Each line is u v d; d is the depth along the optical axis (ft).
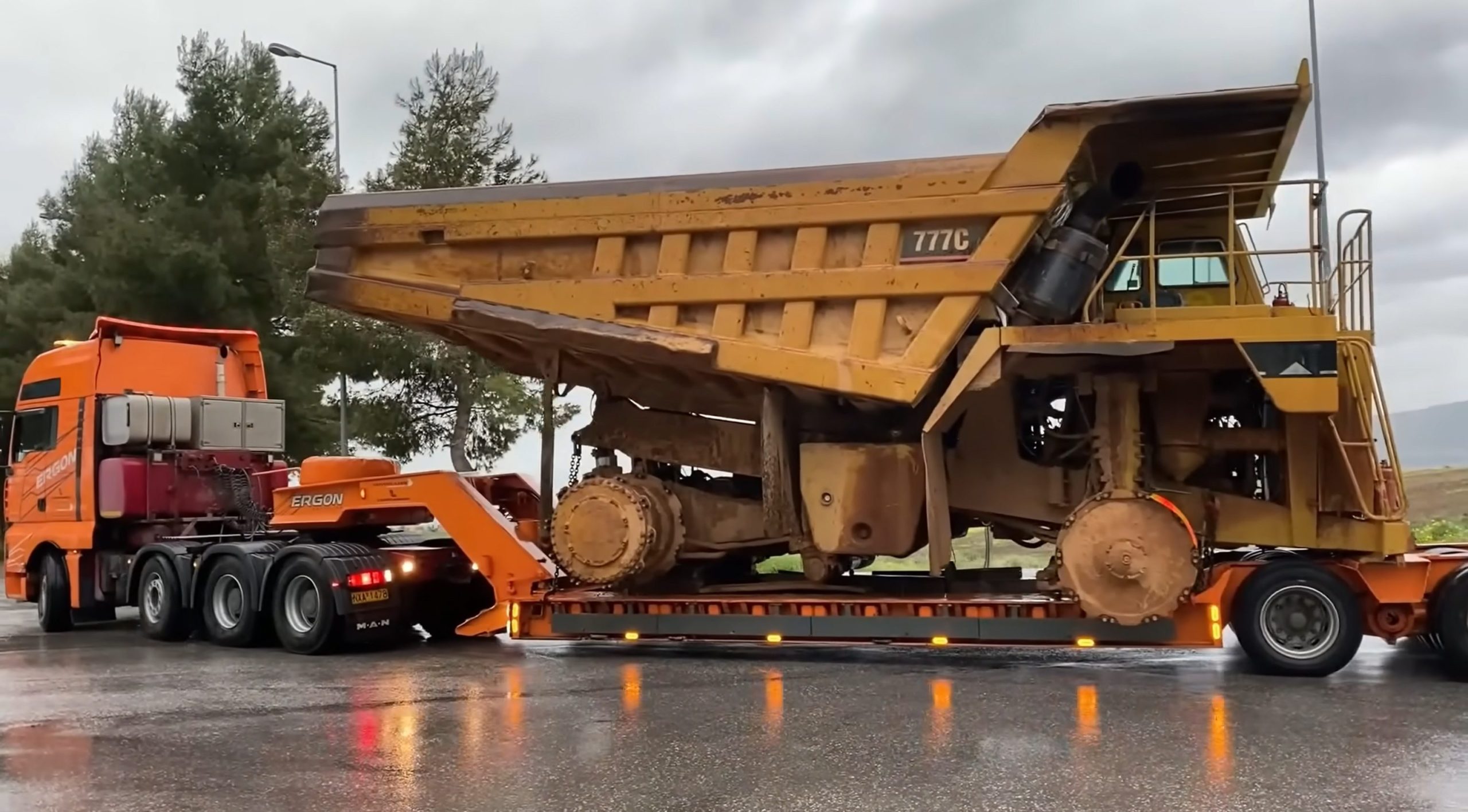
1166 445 27.66
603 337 28.89
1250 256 27.68
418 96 67.77
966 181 26.50
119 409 38.99
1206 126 25.62
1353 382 25.40
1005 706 22.79
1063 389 29.45
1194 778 17.30
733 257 28.25
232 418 41.81
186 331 42.11
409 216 30.78
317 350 66.39
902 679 26.23
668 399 32.04
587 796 16.76
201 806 16.58
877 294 26.96
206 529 40.50
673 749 19.53
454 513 32.45
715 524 31.60
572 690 25.43
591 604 30.27
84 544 39.27
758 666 28.48
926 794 16.61
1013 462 29.07
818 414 30.09
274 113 85.40
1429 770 17.72
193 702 24.75
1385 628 25.58
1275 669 25.67
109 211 82.48
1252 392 28.09
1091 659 29.25
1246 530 26.81
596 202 29.27
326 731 21.43
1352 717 21.52
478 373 66.54
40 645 36.17
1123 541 25.07
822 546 29.19
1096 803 16.10
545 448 31.27
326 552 32.71
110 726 22.21
